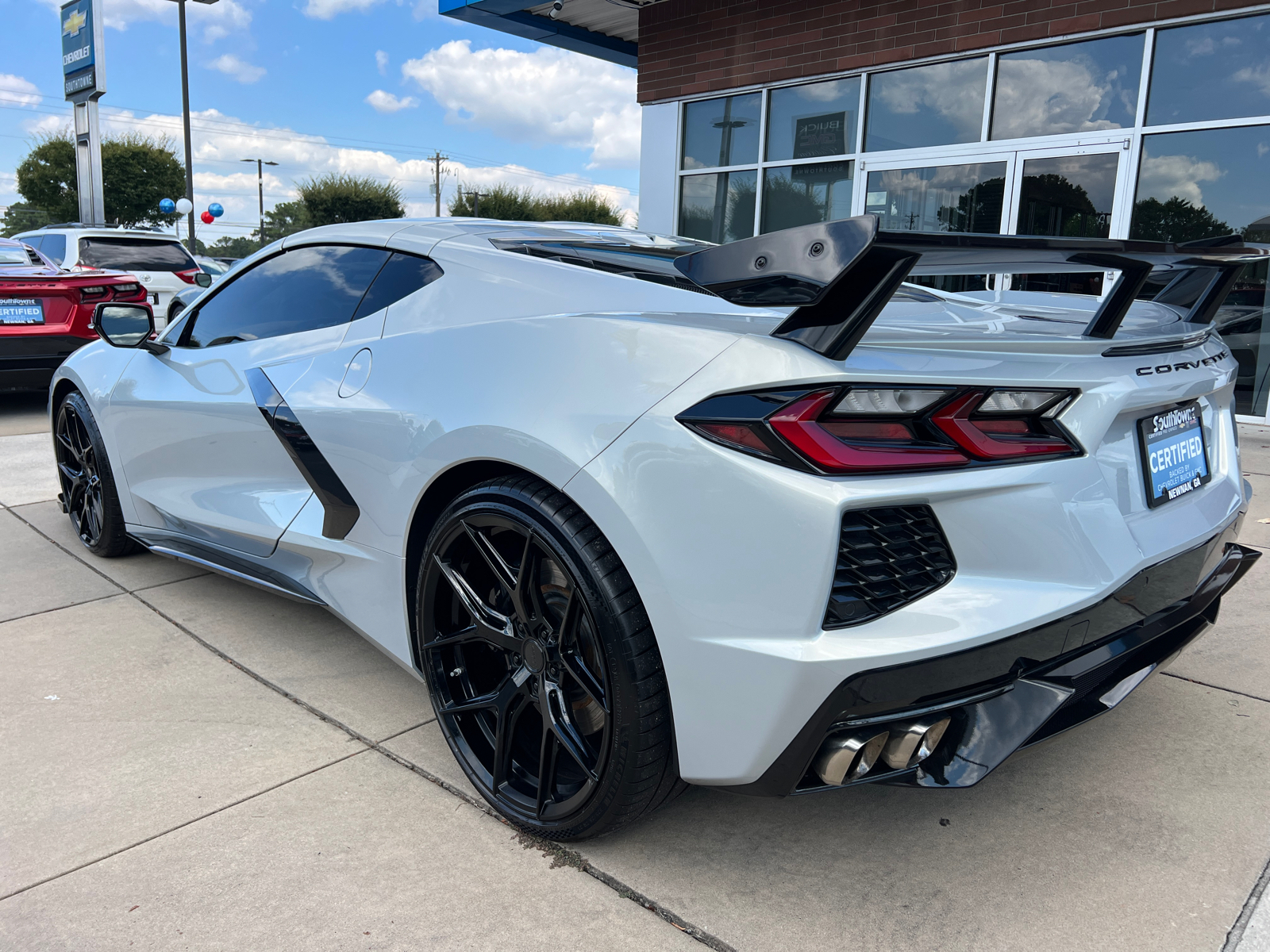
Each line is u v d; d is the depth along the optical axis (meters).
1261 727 2.17
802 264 1.18
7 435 5.93
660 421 1.40
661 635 1.41
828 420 1.28
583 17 9.69
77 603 2.95
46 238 11.09
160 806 1.80
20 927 1.46
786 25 8.07
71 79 17.56
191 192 24.02
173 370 2.75
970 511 1.35
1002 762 1.38
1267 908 1.53
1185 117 6.12
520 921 1.49
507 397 1.63
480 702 1.80
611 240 2.27
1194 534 1.73
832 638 1.29
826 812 1.83
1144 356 1.64
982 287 7.14
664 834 1.74
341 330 2.21
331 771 1.95
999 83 6.94
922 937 1.46
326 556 2.18
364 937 1.45
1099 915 1.51
